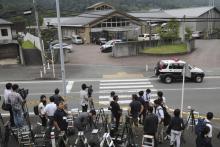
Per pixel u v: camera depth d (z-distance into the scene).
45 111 13.61
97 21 64.88
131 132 13.55
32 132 14.30
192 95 25.30
